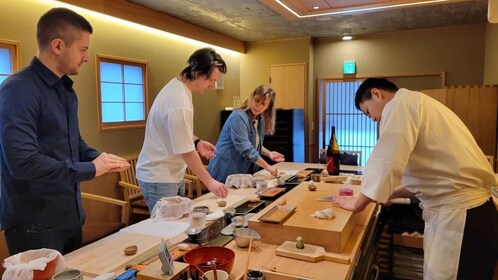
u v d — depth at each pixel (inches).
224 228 59.0
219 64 73.4
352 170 112.7
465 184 54.6
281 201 63.9
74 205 57.5
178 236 57.0
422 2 142.7
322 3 144.4
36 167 47.8
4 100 48.8
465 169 54.0
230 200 77.2
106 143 152.9
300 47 230.2
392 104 55.6
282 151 211.9
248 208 70.5
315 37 232.5
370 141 231.1
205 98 216.7
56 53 52.9
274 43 237.3
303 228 51.4
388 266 98.8
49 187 53.4
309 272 44.6
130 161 161.9
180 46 193.5
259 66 243.3
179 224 62.7
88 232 110.2
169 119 68.8
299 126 221.9
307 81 230.1
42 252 43.0
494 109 146.2
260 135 113.3
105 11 140.1
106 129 152.2
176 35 183.6
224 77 232.8
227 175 104.4
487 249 54.3
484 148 148.2
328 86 237.9
